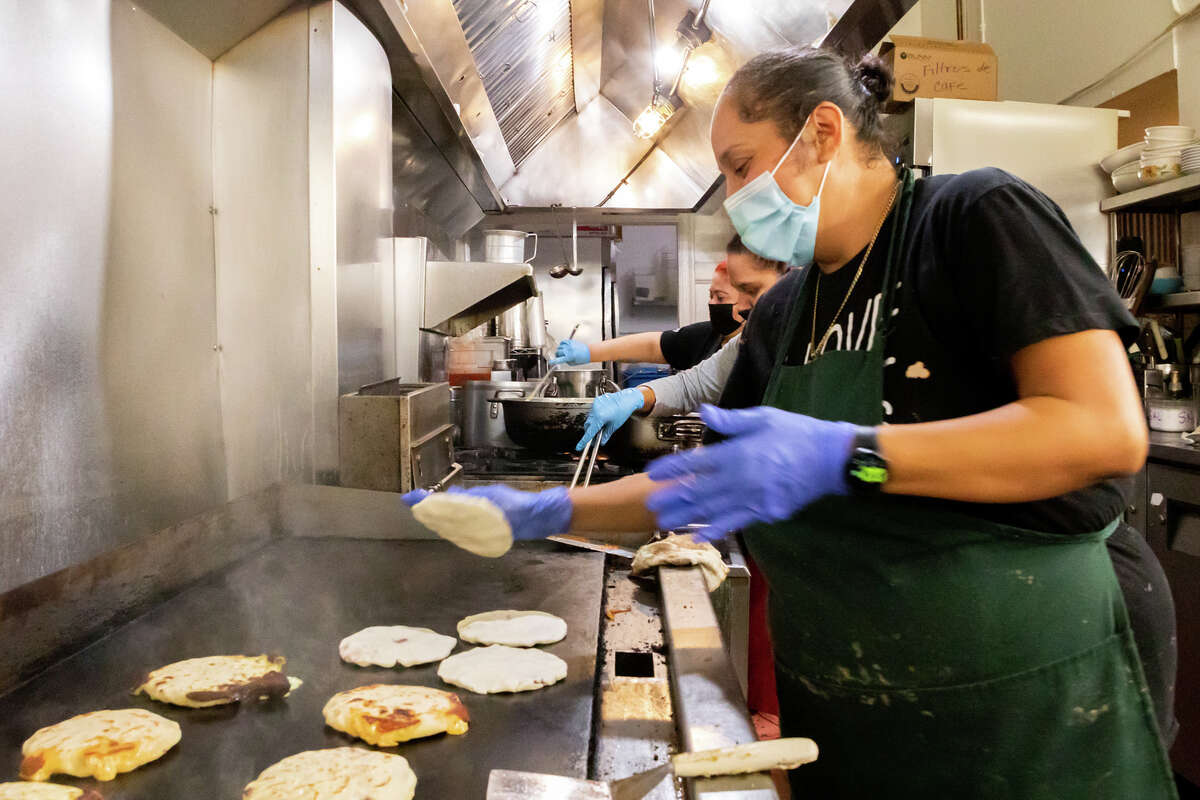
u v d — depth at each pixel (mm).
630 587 1659
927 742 1051
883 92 1147
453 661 1238
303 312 1837
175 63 1678
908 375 1023
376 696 1088
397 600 1557
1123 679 1007
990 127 3162
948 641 1003
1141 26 3354
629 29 3393
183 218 1720
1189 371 3029
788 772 1278
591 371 3480
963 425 843
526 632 1360
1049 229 898
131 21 1521
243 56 1825
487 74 2826
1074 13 3695
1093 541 996
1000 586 971
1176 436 2783
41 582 1169
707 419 951
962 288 958
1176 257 3359
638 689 1169
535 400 2512
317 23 1787
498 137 3355
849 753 1138
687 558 1618
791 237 1103
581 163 4465
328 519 1890
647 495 1140
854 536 1054
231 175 1848
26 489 1258
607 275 5438
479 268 2615
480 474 2547
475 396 3186
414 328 2631
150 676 1143
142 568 1410
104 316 1447
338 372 1841
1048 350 837
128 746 943
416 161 3006
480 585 1648
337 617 1464
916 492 853
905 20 4289
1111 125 3271
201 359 1798
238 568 1704
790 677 1239
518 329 4457
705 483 919
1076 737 996
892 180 1115
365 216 2016
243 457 1899
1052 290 851
